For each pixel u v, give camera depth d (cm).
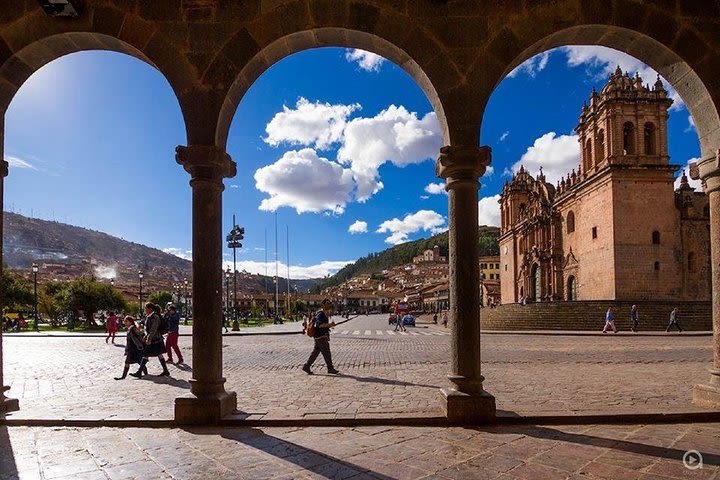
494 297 9456
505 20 733
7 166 778
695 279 4294
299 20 731
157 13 736
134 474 497
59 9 709
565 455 544
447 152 720
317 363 1527
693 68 738
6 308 6769
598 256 4553
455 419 676
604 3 730
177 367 1498
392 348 2144
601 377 1137
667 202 4303
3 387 761
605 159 4462
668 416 687
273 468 511
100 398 928
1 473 504
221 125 746
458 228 723
